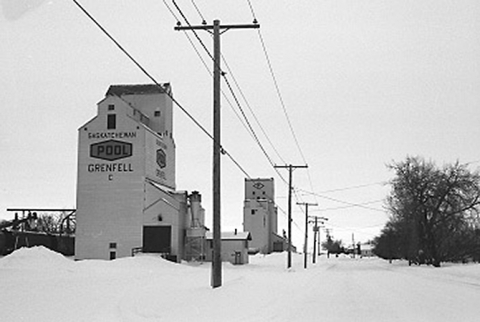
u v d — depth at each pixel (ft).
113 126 228.63
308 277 144.87
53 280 95.81
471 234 250.57
